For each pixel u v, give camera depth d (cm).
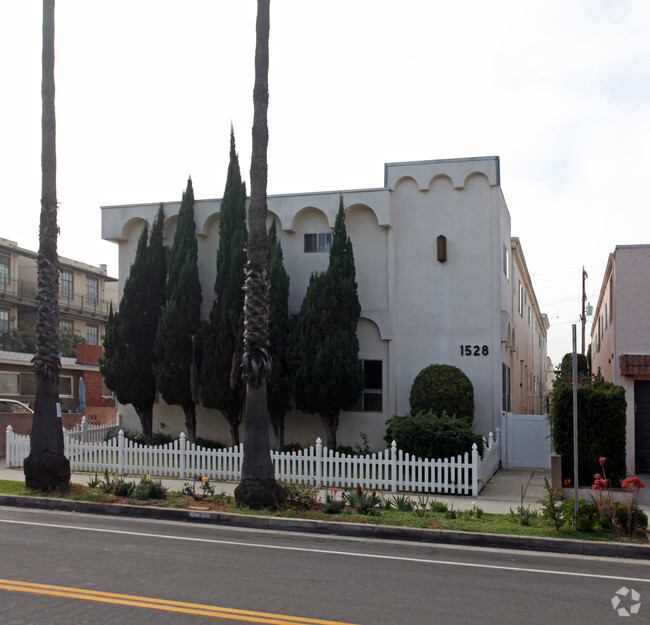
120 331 2166
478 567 905
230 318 2027
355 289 2027
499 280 2050
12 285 4497
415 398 1938
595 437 1419
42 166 1515
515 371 2633
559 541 1041
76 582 758
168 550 952
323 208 2159
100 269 5478
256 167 1341
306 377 1964
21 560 866
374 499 1259
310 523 1154
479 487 1523
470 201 2089
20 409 2759
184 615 646
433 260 2100
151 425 2233
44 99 1509
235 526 1185
